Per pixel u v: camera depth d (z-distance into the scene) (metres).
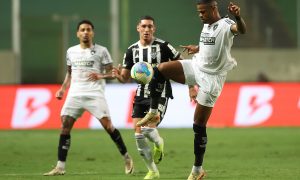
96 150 49.12
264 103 69.00
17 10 91.12
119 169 37.38
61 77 94.50
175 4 94.44
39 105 68.50
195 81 28.91
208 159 43.00
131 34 93.81
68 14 95.25
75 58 35.72
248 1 94.75
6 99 68.69
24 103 68.56
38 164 40.34
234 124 69.06
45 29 95.00
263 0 94.62
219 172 35.28
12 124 68.44
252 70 94.69
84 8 95.12
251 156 44.88
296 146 51.81
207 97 28.64
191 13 94.38
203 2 28.09
